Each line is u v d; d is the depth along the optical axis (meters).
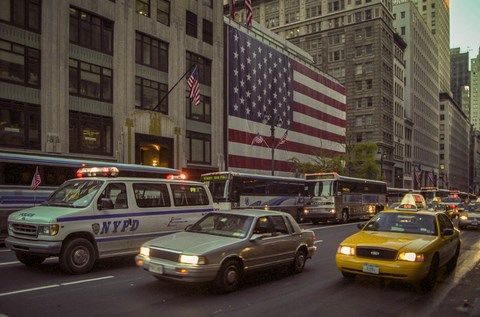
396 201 50.47
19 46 25.61
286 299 8.12
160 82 35.22
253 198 28.09
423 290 9.02
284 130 52.91
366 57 87.94
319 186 30.83
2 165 16.92
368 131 86.62
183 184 12.73
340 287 9.19
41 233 9.76
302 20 97.12
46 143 26.42
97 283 9.10
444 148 156.00
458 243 11.91
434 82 138.00
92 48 29.73
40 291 8.36
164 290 8.56
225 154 43.41
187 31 38.47
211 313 7.09
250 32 50.50
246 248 8.92
